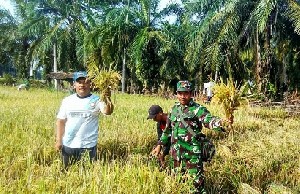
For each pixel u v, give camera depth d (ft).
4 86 117.91
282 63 66.39
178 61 90.07
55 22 102.68
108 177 13.97
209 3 67.05
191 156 15.33
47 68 118.93
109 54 89.40
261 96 60.85
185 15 71.97
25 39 131.54
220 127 14.69
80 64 107.55
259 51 63.52
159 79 91.81
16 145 20.44
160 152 18.30
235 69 70.08
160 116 17.97
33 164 16.78
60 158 18.24
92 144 17.25
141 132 26.63
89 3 104.37
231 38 63.52
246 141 25.30
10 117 32.68
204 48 66.90
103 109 16.93
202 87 80.33
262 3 57.41
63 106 17.25
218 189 17.56
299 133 30.48
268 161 21.03
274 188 17.42
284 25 65.10
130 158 18.33
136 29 91.61
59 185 13.74
